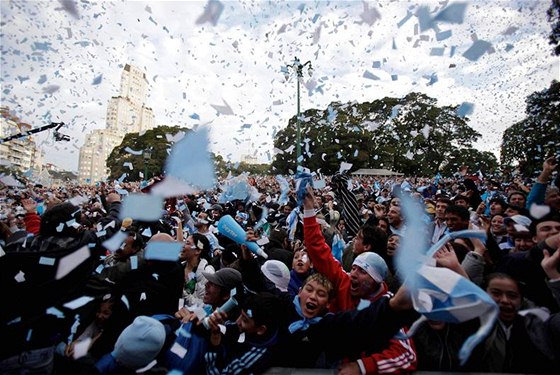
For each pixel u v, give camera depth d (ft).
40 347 6.16
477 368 5.56
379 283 6.68
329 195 22.72
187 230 16.30
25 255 6.34
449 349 5.70
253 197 21.56
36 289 6.20
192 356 6.03
